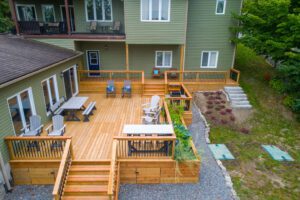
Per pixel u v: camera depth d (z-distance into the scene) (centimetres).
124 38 1297
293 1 1299
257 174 802
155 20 1264
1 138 636
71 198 604
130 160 683
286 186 748
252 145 988
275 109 1262
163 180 714
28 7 1466
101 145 767
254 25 1386
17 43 1099
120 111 1081
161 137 662
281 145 1003
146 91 1338
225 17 1401
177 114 989
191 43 1455
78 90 1341
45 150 671
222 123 1134
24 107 771
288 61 1248
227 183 722
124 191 675
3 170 634
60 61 980
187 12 1368
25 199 635
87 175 652
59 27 1348
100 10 1410
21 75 692
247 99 1323
